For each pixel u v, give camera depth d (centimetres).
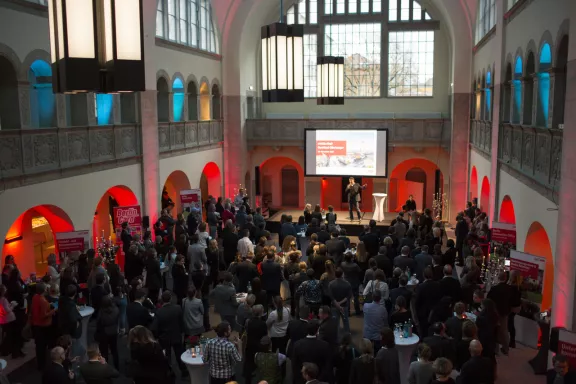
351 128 2603
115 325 1000
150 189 1864
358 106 2834
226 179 2633
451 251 1408
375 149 2542
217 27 2498
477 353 705
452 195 2519
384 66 2795
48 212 1420
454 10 2388
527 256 1118
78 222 1475
